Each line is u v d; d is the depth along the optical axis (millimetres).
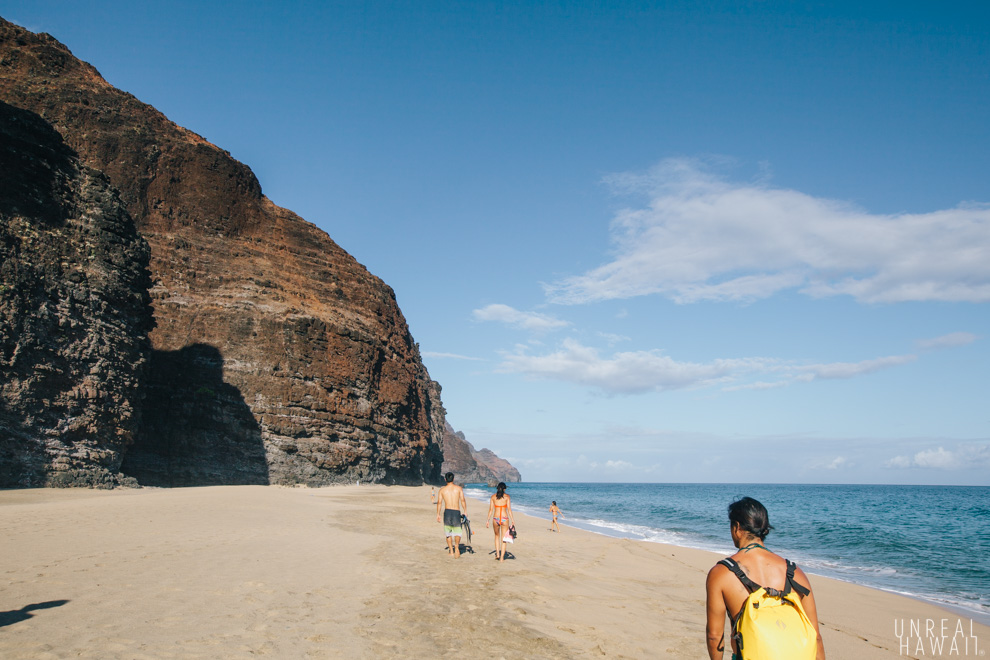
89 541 11367
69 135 53000
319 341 54188
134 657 5195
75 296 28250
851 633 9953
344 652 5859
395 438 62594
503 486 13852
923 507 70500
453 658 5980
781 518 45844
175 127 60250
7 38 54750
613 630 7793
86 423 27969
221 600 7496
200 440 46844
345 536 15586
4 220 25953
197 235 55656
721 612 3240
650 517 44156
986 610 12820
